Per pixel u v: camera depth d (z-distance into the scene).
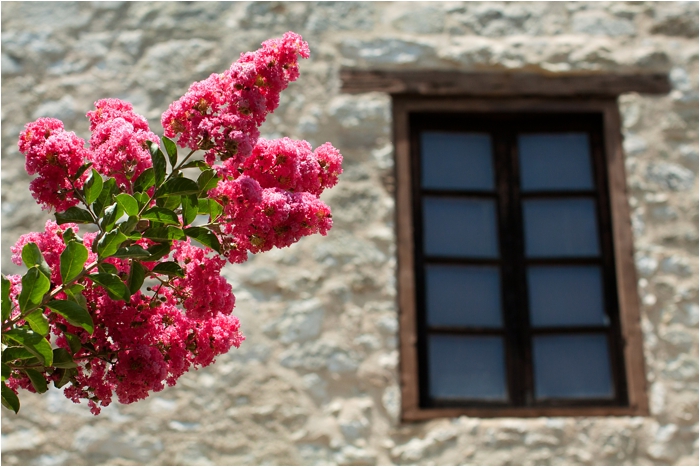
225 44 5.09
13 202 4.79
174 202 1.90
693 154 5.05
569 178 5.09
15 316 1.89
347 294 4.66
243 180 1.86
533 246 4.98
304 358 4.55
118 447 4.39
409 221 4.82
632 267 4.84
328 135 4.93
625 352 4.70
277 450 4.41
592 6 5.29
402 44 5.12
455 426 4.47
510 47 5.15
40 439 4.38
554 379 4.75
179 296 1.96
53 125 1.99
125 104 2.11
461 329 4.78
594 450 4.48
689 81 5.19
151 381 1.87
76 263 1.78
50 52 5.05
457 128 5.14
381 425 4.47
